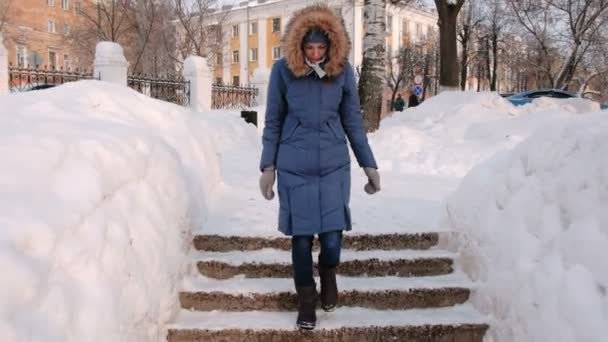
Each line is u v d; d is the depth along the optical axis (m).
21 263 1.92
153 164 3.42
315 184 3.09
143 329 2.79
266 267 3.72
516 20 29.89
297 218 3.07
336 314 3.40
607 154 2.54
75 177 2.57
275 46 55.56
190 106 14.00
